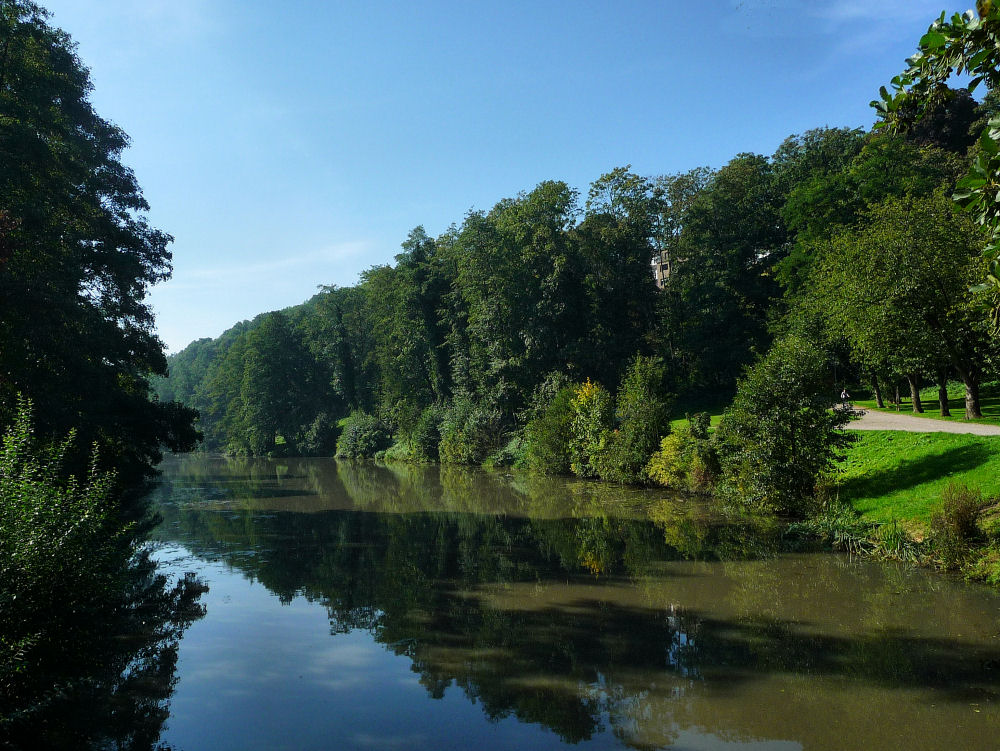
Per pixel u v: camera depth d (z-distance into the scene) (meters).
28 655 8.48
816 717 7.00
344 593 12.79
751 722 6.94
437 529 20.08
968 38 4.50
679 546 15.98
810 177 44.16
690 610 10.98
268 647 9.73
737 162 46.72
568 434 34.56
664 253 54.50
